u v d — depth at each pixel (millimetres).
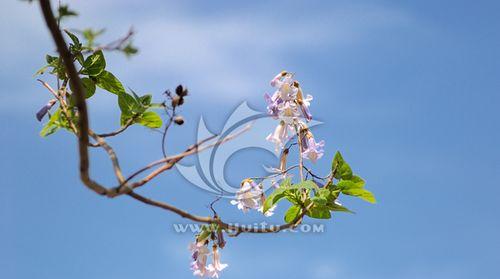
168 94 3619
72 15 3477
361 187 4031
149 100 3854
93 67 3928
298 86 4141
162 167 3570
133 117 3834
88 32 3467
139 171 3551
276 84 4141
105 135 3814
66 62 3195
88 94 3955
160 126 3857
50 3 3055
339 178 4043
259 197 4109
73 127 3795
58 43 3146
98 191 3500
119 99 3842
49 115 3861
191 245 4059
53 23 3094
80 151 3443
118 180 3555
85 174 3469
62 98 3828
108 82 3955
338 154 4031
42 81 3848
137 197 3568
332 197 4035
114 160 3580
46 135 3814
